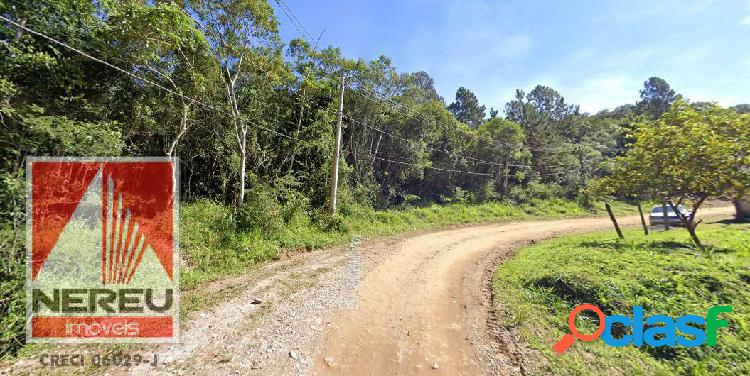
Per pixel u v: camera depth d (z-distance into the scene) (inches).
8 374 149.3
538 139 1316.4
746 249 298.0
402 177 900.6
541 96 1827.0
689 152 317.7
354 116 804.6
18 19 255.6
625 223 814.5
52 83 298.0
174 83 432.1
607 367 165.0
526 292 271.9
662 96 1918.1
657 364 162.4
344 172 682.8
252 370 164.2
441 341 204.1
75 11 290.5
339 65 717.3
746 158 290.4
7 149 211.6
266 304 249.6
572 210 1042.7
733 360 155.8
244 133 502.6
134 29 316.8
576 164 1252.5
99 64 343.6
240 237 402.9
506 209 982.4
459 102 1523.1
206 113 511.8
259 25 479.2
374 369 171.8
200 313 227.3
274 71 533.3
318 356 181.2
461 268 378.0
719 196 326.0
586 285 244.5
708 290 214.2
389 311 248.1
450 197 1027.9
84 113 331.0
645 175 370.0
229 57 484.1
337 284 302.8
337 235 520.4
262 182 548.7
